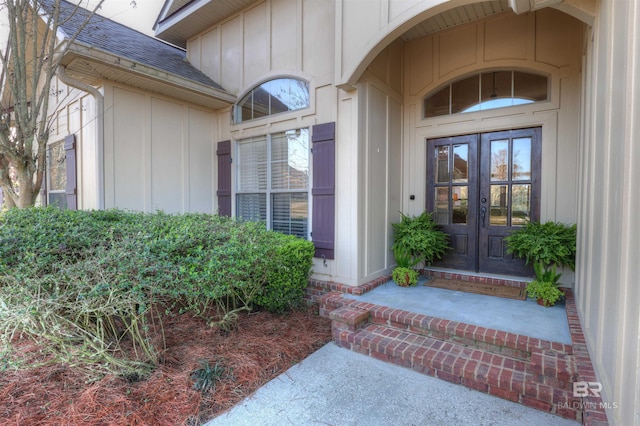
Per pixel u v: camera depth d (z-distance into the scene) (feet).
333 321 11.68
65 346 7.79
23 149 12.73
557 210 13.98
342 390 8.66
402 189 17.93
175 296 8.71
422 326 10.87
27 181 12.89
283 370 9.62
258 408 7.91
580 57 13.47
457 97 16.60
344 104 14.96
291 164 17.43
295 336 11.63
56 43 15.11
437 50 16.75
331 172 15.33
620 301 5.61
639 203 4.93
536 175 14.52
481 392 8.53
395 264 17.30
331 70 15.51
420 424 7.38
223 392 8.34
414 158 17.53
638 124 5.12
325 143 15.57
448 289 14.44
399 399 8.28
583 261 10.14
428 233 15.26
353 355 10.59
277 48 17.85
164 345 9.91
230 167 20.30
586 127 10.35
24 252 7.59
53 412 7.19
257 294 13.01
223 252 9.28
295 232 17.34
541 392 7.75
